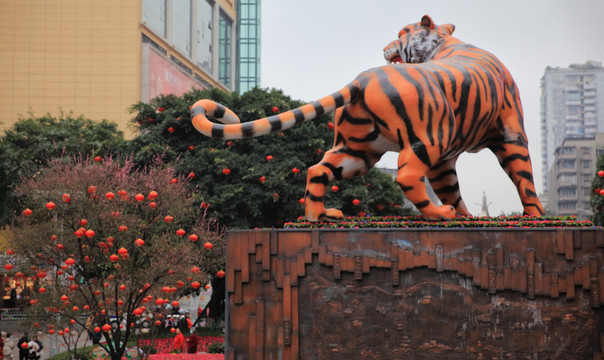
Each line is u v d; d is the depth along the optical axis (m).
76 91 53.31
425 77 10.42
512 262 9.55
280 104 25.23
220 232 23.39
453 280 9.67
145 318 18.14
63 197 14.74
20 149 29.62
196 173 23.14
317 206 10.76
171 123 24.11
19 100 53.16
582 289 9.39
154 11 56.53
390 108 10.23
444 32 12.56
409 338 9.71
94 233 14.74
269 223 24.55
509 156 11.58
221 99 25.34
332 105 10.38
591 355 9.33
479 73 11.14
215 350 21.00
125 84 53.38
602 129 157.25
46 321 15.95
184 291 18.39
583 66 161.62
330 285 9.97
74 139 30.62
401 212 27.52
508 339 9.49
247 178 22.91
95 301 15.47
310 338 9.97
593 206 27.22
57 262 15.97
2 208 28.38
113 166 16.88
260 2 76.88
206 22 67.25
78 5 53.75
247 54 76.06
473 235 9.67
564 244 9.46
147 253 15.49
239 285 10.21
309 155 24.53
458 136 10.89
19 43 53.38
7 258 17.25
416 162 10.22
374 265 9.85
